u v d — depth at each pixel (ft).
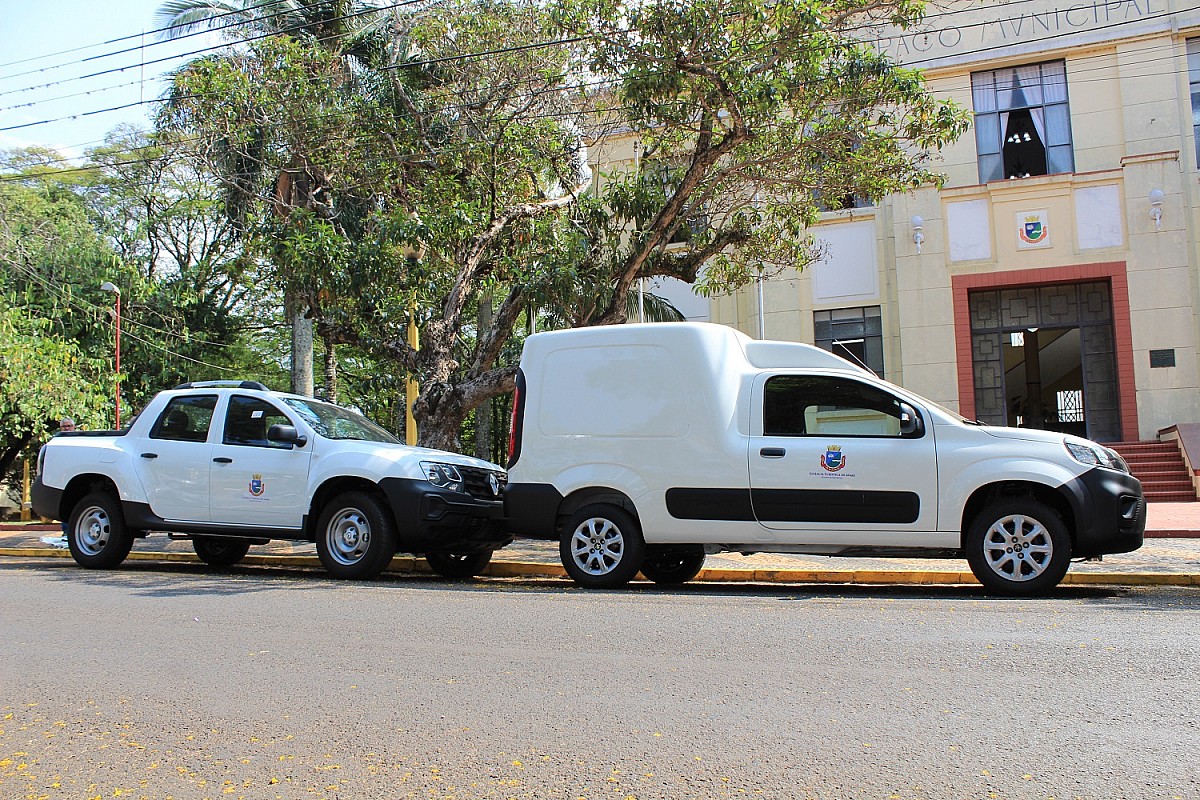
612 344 28.89
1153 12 61.98
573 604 24.31
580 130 52.54
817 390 27.32
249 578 31.24
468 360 74.79
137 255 91.97
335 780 11.84
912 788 11.09
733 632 20.06
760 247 47.42
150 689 16.12
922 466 25.72
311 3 59.72
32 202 75.15
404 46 51.65
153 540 47.32
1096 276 61.26
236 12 60.13
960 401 62.80
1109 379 62.13
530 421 29.30
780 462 26.73
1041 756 12.04
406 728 13.76
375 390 96.53
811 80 39.17
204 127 51.26
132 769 12.41
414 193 49.47
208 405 33.50
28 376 61.93
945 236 63.87
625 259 46.16
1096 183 61.46
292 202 53.78
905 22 40.73
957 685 15.39
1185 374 59.52
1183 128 61.67
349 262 41.68
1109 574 28.91
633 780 11.56
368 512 30.09
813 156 42.93
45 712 14.98
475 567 34.47
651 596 25.96
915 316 63.98
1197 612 21.89
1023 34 64.03
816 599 25.04
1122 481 24.97
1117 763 11.76
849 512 26.20
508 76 48.14
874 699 14.66
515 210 46.85
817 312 67.15
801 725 13.47
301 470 31.14
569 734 13.32
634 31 39.29
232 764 12.49
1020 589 25.11
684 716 14.02
